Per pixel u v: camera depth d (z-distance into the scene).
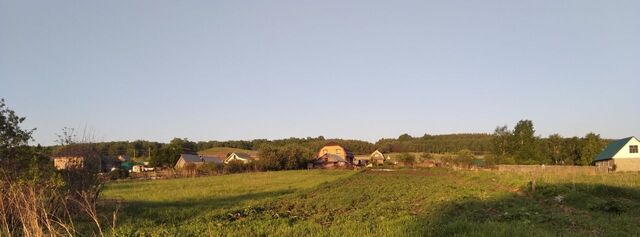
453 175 47.22
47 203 11.60
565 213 16.48
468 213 16.38
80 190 18.00
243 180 48.28
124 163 95.25
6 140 15.50
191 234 13.46
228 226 14.58
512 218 14.59
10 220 10.41
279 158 83.38
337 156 102.50
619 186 23.92
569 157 81.94
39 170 14.62
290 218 16.70
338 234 12.49
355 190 29.17
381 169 68.00
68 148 19.98
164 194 31.09
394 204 20.47
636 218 14.81
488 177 37.16
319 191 29.55
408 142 157.00
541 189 23.31
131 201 25.73
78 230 13.85
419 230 12.35
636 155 67.19
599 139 80.69
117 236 12.92
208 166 73.25
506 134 85.38
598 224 13.67
